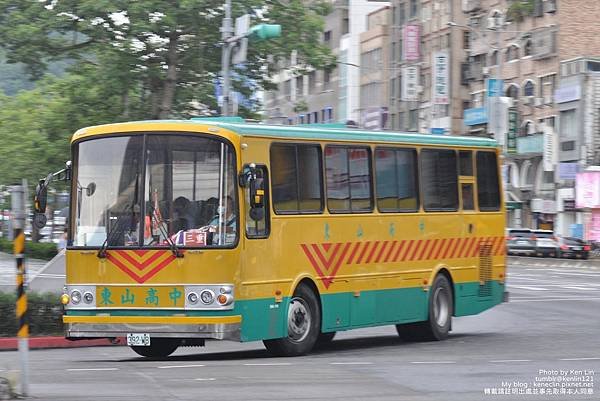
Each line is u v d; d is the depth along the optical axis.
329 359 22.83
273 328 22.72
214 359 23.25
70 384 17.50
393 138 26.64
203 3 51.06
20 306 16.06
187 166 21.89
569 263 80.88
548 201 99.31
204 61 54.59
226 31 39.28
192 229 21.66
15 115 85.75
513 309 40.41
